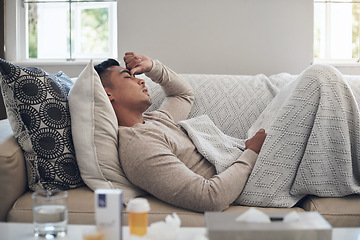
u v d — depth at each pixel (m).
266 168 1.57
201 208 1.43
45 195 1.00
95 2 3.19
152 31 2.93
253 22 2.89
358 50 3.17
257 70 2.92
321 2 3.16
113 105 1.71
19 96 1.54
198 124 1.82
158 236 0.93
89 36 3.22
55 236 0.98
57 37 3.23
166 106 1.97
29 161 1.55
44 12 3.22
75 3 3.21
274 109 1.81
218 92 2.08
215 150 1.71
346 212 1.50
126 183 1.55
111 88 1.73
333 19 3.17
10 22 3.12
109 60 1.82
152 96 2.07
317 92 1.59
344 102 1.59
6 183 1.45
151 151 1.50
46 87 1.58
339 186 1.57
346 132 1.56
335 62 3.14
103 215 0.90
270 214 0.94
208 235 0.84
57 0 3.20
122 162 1.53
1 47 3.11
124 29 2.94
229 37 2.90
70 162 1.56
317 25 3.17
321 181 1.56
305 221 0.88
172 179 1.45
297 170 1.60
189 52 2.93
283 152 1.59
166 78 1.97
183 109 1.98
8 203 1.46
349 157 1.56
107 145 1.55
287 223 0.87
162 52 2.93
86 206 1.45
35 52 3.23
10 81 1.54
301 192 1.58
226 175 1.51
